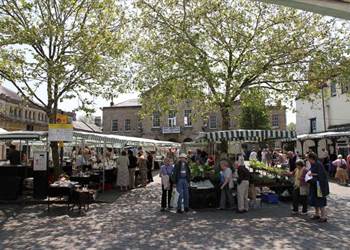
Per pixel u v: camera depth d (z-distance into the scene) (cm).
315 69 1775
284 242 774
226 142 1777
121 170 1825
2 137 1619
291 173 1452
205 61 1717
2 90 4506
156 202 1418
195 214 1155
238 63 1794
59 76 1448
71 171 1906
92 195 1304
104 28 1554
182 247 746
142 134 5809
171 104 2095
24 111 4934
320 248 719
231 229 917
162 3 1772
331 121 3016
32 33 1418
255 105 1975
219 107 1995
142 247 750
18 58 1477
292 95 1881
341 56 1752
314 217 1031
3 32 1427
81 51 1524
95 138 1670
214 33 1784
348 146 2566
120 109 6047
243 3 1784
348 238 800
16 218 1106
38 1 1486
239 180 1184
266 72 1831
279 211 1188
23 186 1627
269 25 1789
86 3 1531
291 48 1750
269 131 1476
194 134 5519
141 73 1919
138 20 1720
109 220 1061
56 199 1448
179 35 1772
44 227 970
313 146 3081
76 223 1020
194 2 1758
